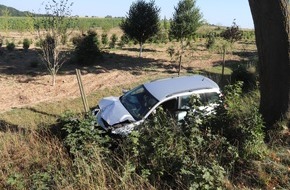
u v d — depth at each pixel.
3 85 16.52
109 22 89.00
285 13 5.85
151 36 26.64
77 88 15.67
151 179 5.33
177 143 5.59
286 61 6.05
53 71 16.56
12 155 6.53
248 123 5.90
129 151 5.83
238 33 28.41
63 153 6.26
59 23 16.39
